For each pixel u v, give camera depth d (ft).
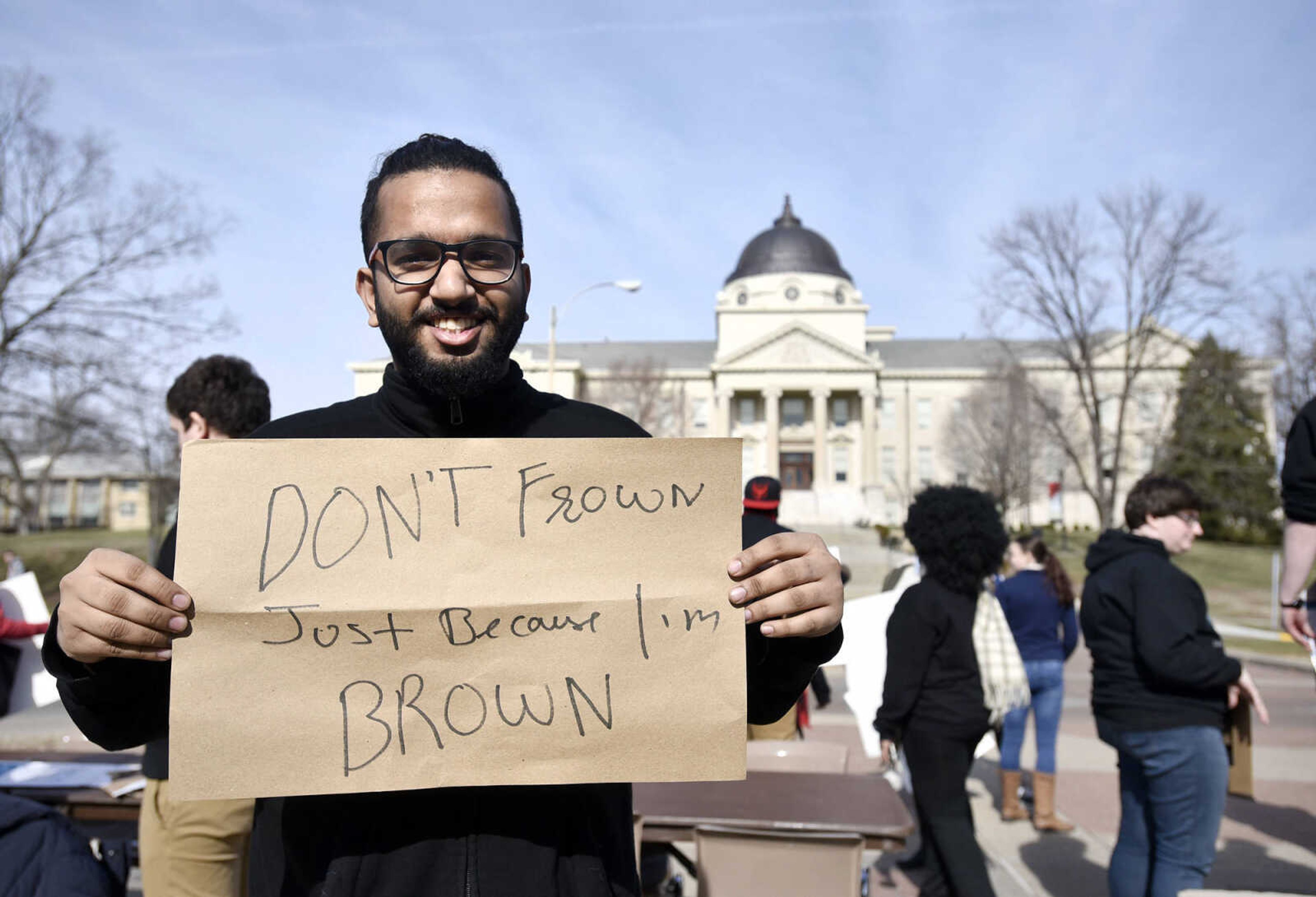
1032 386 162.09
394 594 5.51
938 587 13.97
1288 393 126.62
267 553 5.46
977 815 23.50
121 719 5.53
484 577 5.60
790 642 5.87
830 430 232.73
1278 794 25.81
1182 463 170.60
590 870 5.54
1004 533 14.07
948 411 235.20
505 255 5.92
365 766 5.34
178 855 9.30
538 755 5.48
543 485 5.74
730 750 5.62
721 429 226.79
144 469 133.69
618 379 219.00
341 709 5.38
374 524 5.59
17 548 129.29
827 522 215.92
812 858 11.25
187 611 5.22
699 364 256.52
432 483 5.66
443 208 5.76
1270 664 57.88
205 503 5.46
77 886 8.37
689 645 5.69
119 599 4.98
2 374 83.97
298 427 6.28
